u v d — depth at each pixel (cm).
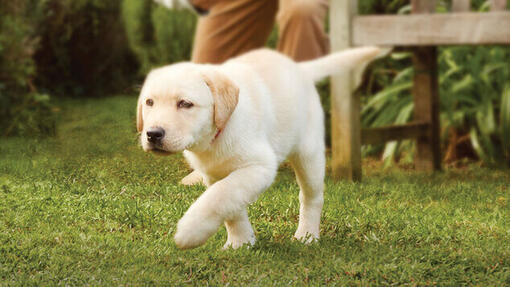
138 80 909
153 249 279
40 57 885
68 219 322
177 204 341
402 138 516
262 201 362
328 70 350
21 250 271
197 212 249
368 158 596
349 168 465
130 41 909
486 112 570
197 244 249
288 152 302
